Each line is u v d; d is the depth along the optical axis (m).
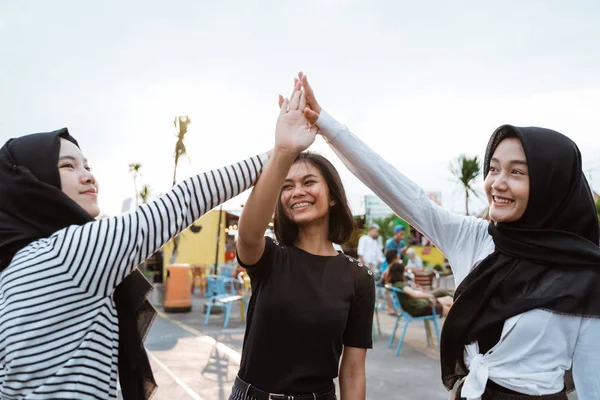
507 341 1.38
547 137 1.45
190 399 3.79
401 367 4.88
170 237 1.17
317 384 1.54
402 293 5.61
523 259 1.43
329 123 1.67
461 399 1.54
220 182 1.28
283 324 1.54
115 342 1.14
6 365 1.02
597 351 1.33
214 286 7.81
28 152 1.19
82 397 1.03
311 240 1.76
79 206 1.18
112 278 1.08
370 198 16.05
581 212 1.46
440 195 17.78
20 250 1.12
